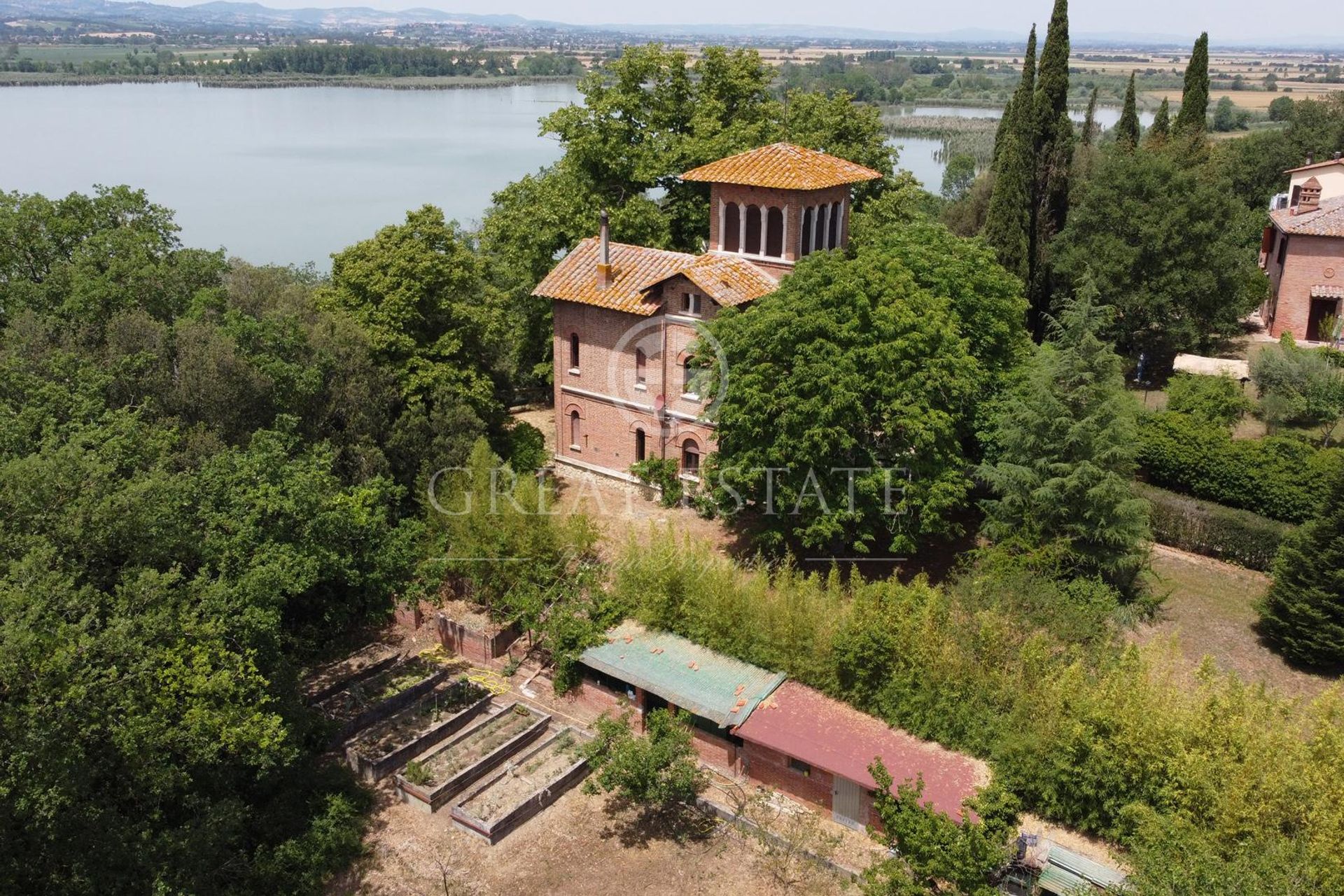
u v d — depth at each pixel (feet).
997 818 81.05
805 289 124.26
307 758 104.17
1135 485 140.15
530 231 189.16
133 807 88.22
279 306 151.43
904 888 75.20
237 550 101.50
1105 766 85.81
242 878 89.25
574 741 110.32
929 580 131.23
